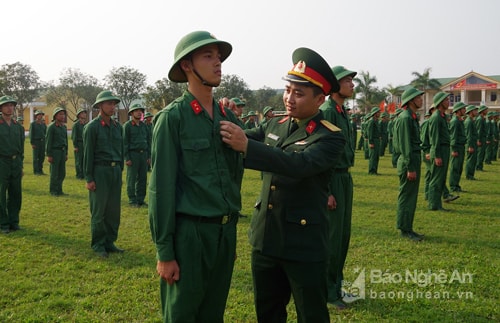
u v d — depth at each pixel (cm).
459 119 1096
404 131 652
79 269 533
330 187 427
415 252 598
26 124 4994
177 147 256
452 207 918
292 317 409
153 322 393
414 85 4869
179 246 252
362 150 2620
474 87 5191
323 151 274
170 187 247
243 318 402
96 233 593
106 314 408
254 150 252
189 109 261
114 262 560
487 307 425
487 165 1794
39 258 569
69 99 4181
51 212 848
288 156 261
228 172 270
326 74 290
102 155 592
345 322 399
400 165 667
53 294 453
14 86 3972
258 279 311
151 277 507
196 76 261
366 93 4959
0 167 684
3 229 695
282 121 323
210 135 262
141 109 933
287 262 291
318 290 288
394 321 401
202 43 251
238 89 4294
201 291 257
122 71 3822
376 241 650
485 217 818
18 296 449
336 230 431
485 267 536
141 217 827
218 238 262
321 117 301
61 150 1040
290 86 291
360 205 930
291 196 290
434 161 869
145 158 952
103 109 601
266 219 298
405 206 668
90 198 598
